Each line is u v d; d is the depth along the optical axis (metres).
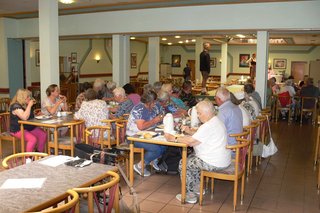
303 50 15.91
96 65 13.92
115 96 5.48
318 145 4.78
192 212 3.20
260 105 5.98
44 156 2.74
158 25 7.18
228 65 17.38
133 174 3.94
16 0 6.74
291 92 8.55
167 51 18.50
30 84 10.09
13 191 1.98
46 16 5.95
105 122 4.28
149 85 5.52
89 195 1.97
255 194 3.69
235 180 3.19
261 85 6.42
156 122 4.01
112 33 7.71
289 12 6.01
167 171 4.24
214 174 3.24
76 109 5.72
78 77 12.32
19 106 4.45
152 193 3.64
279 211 3.27
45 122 4.25
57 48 6.14
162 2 6.74
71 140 4.16
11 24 9.11
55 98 5.18
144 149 4.08
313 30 6.11
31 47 10.74
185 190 3.38
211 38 11.28
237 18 6.41
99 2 6.82
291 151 5.56
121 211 2.44
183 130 3.66
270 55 16.44
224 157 3.24
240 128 3.82
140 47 17.05
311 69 15.14
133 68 16.47
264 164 4.82
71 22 8.12
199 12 6.73
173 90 5.52
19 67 9.65
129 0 6.61
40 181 2.13
